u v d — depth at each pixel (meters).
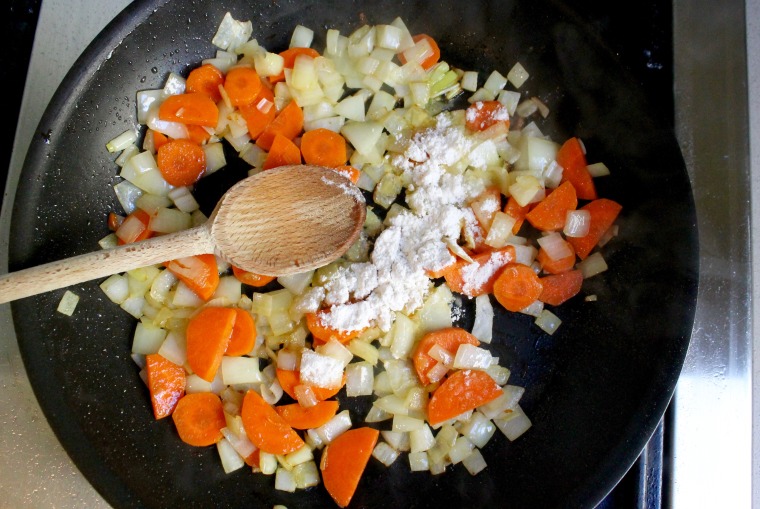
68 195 0.39
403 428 0.41
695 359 0.40
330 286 0.41
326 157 0.42
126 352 0.41
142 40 0.40
